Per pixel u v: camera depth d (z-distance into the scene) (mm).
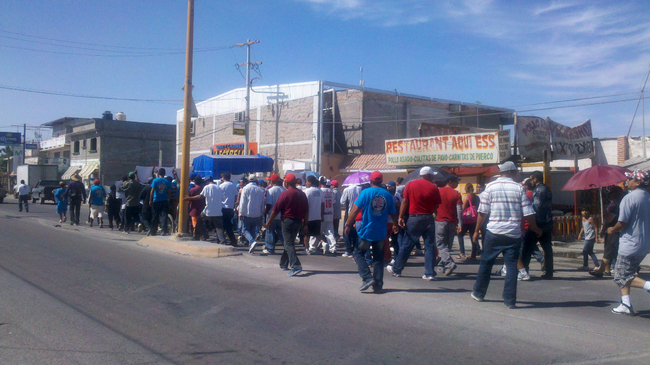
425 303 6613
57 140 58188
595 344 5031
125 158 48594
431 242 8344
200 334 5340
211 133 38562
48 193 36125
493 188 6480
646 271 10008
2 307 6316
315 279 8109
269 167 18766
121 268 8914
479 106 34938
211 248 10391
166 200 13438
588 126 18281
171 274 8422
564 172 23531
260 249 12156
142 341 5109
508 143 15547
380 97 30188
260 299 6777
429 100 32438
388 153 18891
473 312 6191
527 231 8352
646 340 5160
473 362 4539
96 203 17266
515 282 6398
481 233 10852
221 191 11891
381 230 7078
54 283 7664
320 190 11430
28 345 4953
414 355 4715
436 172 12258
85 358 4605
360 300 6754
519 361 4566
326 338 5199
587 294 7363
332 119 30375
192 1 12031
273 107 32188
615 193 8406
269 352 4793
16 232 14344
